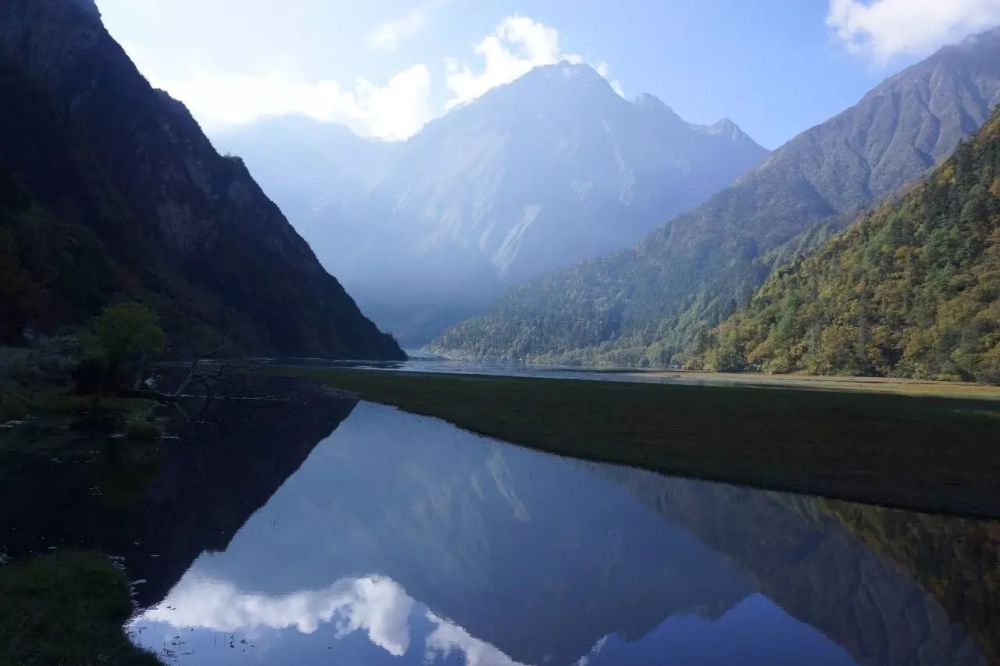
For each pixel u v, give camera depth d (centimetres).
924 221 17550
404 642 1316
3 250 7888
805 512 2403
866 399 7475
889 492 2659
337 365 15112
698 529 2159
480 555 1862
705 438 4034
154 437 3606
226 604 1476
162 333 5228
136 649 1209
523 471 3084
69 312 8444
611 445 3778
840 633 1390
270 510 2288
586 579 1723
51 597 1339
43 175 12838
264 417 4978
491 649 1289
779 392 8606
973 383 12100
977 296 13925
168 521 2073
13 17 15375
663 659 1258
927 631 1401
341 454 3491
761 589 1647
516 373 14625
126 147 17400
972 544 2008
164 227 17262
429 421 5003
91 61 17150
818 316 18200
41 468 2705
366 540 1994
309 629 1361
